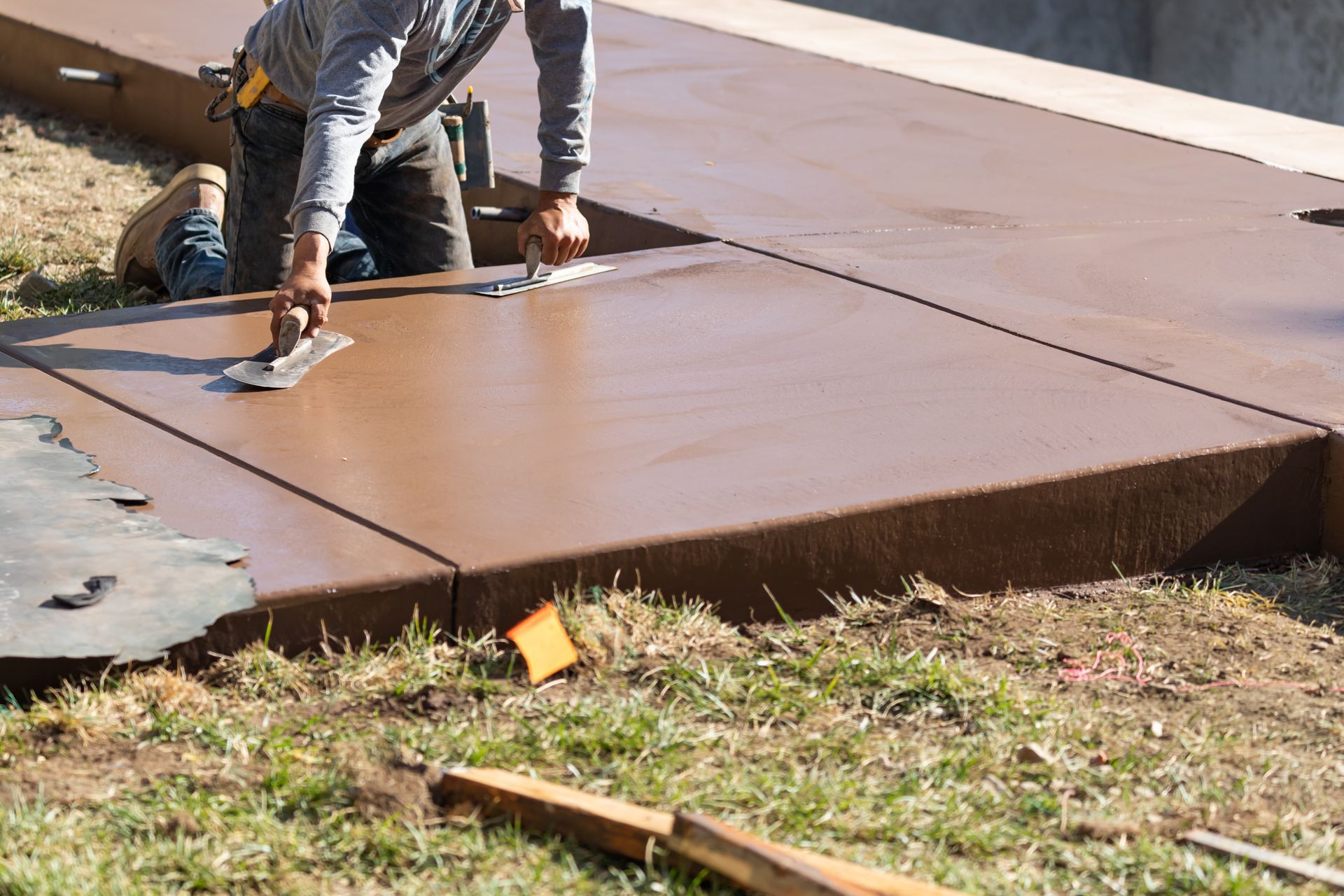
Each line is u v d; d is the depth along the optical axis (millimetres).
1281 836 2373
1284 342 4172
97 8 9008
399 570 2775
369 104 3842
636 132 6656
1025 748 2584
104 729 2506
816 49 8938
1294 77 20297
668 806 2357
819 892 2057
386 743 2510
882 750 2596
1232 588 3439
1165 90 8266
